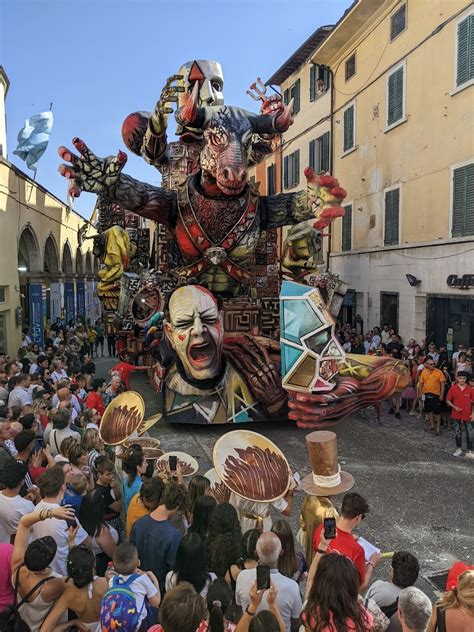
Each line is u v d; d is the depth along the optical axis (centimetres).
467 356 1130
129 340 1364
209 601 312
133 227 1642
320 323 926
